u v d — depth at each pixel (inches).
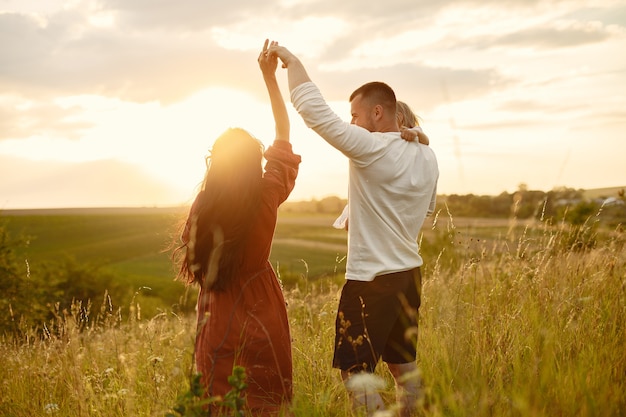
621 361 107.5
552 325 128.0
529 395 90.9
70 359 155.9
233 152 114.7
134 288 1555.1
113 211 7062.0
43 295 867.4
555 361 112.1
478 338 118.5
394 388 139.1
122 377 150.2
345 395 118.8
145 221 4771.2
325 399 111.0
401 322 123.7
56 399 153.3
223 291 116.9
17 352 185.2
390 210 119.3
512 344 120.5
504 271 174.2
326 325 179.8
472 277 171.8
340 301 123.9
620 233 172.7
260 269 120.4
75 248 3740.2
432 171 127.0
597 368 105.5
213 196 113.3
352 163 120.4
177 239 121.2
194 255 114.9
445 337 131.3
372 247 119.6
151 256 3457.2
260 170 118.5
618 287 150.3
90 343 176.6
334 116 114.6
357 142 114.8
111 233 4239.7
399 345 124.6
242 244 115.0
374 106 124.9
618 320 132.3
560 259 173.2
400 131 126.6
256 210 115.3
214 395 113.3
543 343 117.6
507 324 128.0
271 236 120.1
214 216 113.0
